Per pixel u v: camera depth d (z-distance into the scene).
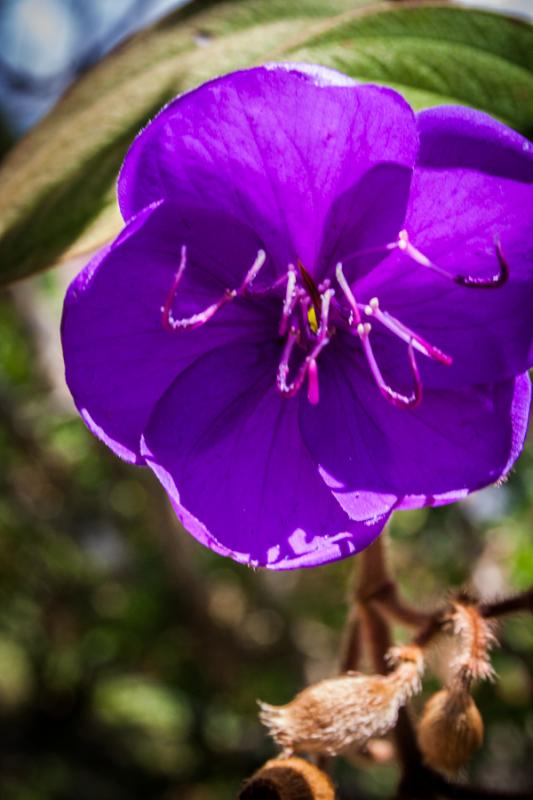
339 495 0.38
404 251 0.38
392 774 0.95
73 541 1.11
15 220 0.39
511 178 0.36
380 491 0.38
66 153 0.39
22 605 1.17
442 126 0.36
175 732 1.22
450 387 0.38
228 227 0.37
